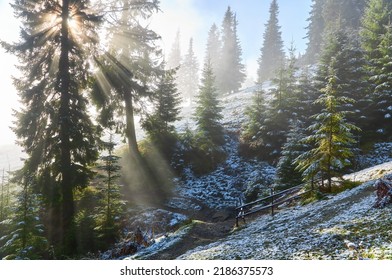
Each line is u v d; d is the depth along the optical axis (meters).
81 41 22.25
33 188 18.61
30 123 19.17
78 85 21.81
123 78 24.48
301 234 9.59
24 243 14.27
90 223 17.11
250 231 12.95
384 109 25.03
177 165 27.45
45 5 20.08
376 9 35.44
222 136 31.20
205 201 23.55
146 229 18.69
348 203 11.94
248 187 23.22
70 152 19.81
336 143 14.62
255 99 30.95
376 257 6.42
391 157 22.20
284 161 19.59
